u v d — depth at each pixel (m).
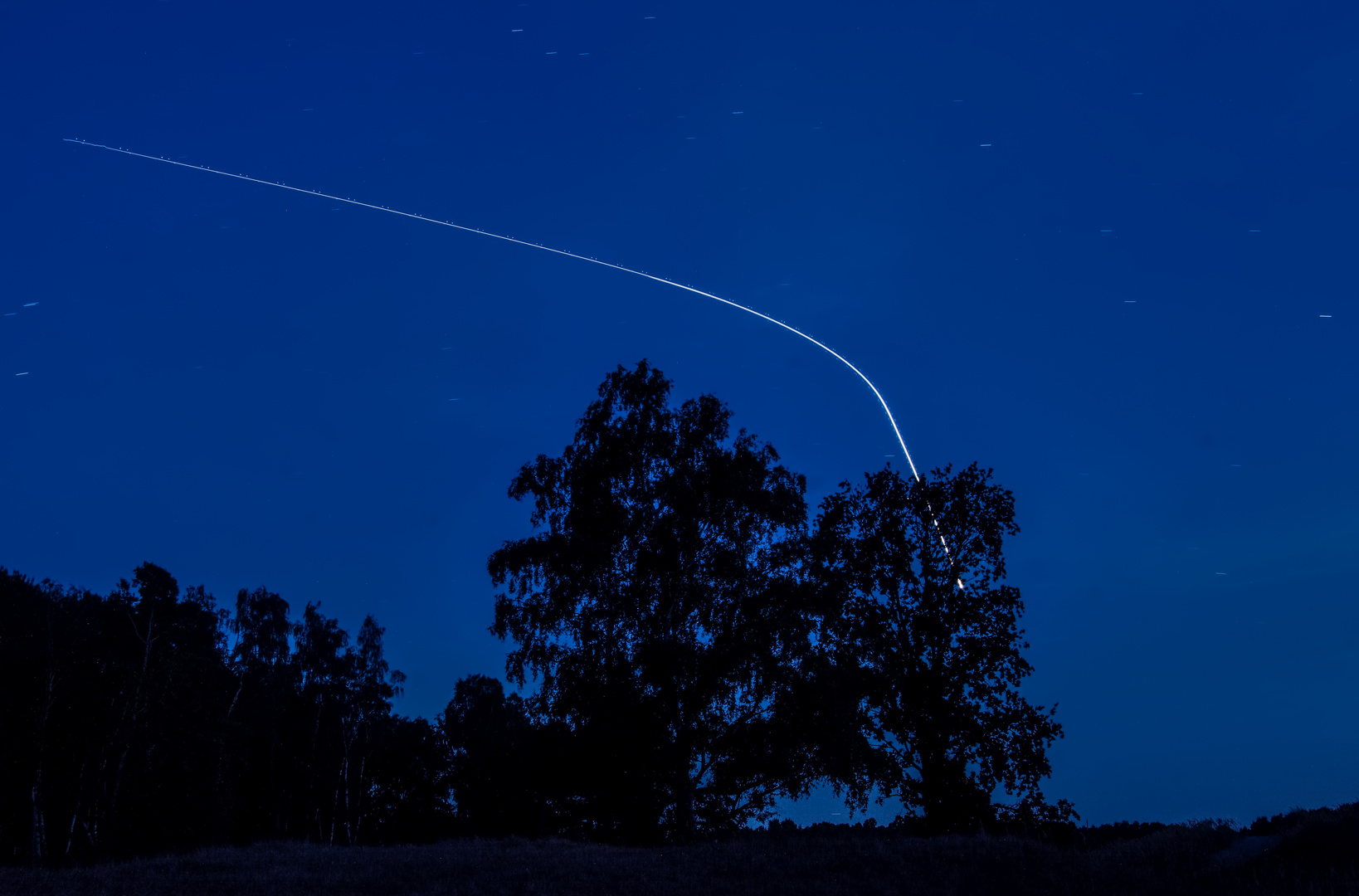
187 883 17.48
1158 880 15.73
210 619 46.09
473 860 19.77
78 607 38.16
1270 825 18.28
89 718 37.78
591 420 31.78
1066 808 23.17
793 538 30.05
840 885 16.00
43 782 36.94
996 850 18.00
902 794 24.75
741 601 28.59
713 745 27.23
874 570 26.39
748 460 30.56
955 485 26.23
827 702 25.16
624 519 29.67
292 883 17.38
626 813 25.91
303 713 53.78
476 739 47.69
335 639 54.66
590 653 28.22
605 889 16.09
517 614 28.83
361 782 53.38
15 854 35.97
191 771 39.53
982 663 24.45
